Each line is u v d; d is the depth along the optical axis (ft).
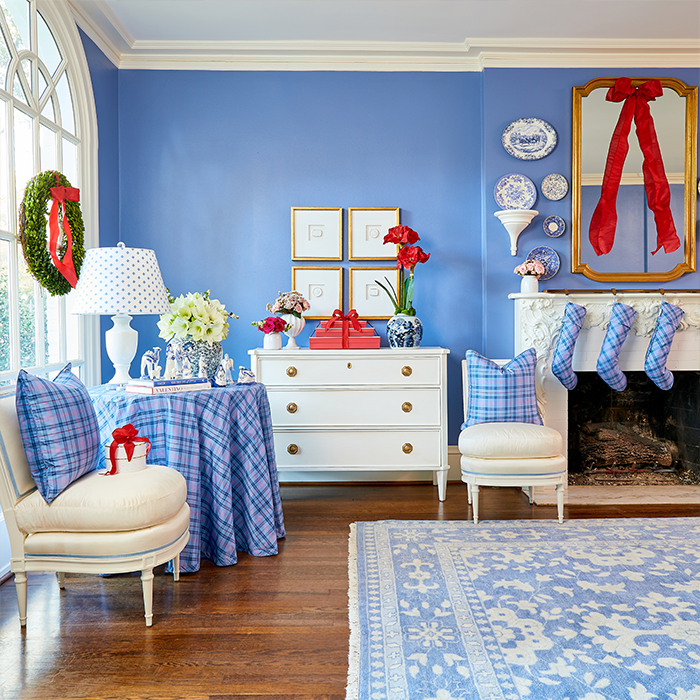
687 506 10.74
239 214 12.69
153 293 8.56
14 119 8.57
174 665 5.73
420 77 12.62
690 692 5.16
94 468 7.37
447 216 12.72
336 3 10.42
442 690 5.22
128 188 12.55
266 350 11.39
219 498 8.11
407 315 11.81
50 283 9.15
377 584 7.43
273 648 6.02
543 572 7.75
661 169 12.08
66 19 10.05
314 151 12.68
